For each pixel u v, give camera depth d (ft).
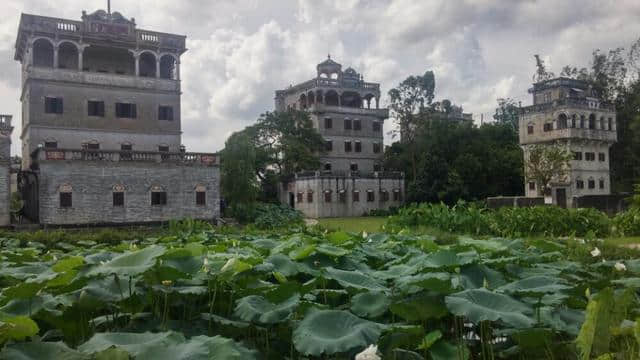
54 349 13.82
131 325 20.08
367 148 225.15
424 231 85.97
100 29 136.05
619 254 45.03
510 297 18.52
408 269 24.17
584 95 197.47
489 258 29.53
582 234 86.22
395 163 222.07
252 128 203.41
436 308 18.47
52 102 131.64
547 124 190.49
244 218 138.82
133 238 70.03
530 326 16.33
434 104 229.04
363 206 202.69
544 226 85.81
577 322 18.98
